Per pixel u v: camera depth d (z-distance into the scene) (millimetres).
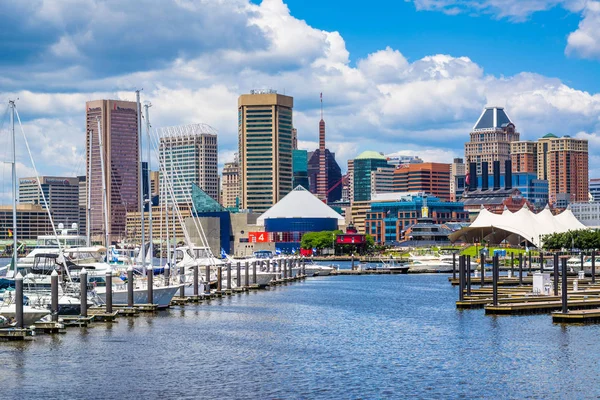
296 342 119375
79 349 110188
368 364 103125
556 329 128500
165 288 154125
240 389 90250
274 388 90688
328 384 92500
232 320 142500
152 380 94125
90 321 129500
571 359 105562
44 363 101562
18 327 114500
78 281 149500
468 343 117500
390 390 89812
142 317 141500
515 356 107688
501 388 90875
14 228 132500
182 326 132750
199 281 194125
